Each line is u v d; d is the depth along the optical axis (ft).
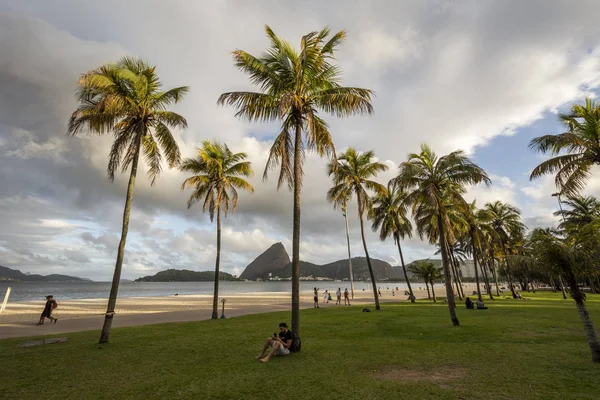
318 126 37.17
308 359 26.73
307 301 123.54
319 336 38.04
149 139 45.73
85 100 39.32
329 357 27.40
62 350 30.60
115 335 39.55
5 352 29.91
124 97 38.09
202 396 18.24
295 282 31.37
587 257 26.68
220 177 68.69
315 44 33.37
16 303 106.52
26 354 28.99
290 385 20.01
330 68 36.29
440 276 116.06
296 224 32.94
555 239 28.02
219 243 66.39
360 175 80.12
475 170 52.65
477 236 115.44
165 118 43.09
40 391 19.25
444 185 55.31
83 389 19.56
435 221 72.54
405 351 29.53
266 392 18.79
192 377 21.84
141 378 21.72
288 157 36.09
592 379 20.54
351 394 18.35
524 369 23.09
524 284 198.59
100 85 35.01
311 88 37.09
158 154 47.21
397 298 144.97
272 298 147.43
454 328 42.86
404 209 58.39
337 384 20.16
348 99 34.71
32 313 73.72
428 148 56.54
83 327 48.32
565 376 21.29
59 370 23.75
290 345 29.07
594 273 26.40
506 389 18.97
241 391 19.01
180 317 64.44
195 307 95.20
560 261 27.09
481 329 41.37
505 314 59.06
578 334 36.94
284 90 35.70
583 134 45.91
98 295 238.68
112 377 21.99
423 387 19.48
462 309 73.56
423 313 64.85
